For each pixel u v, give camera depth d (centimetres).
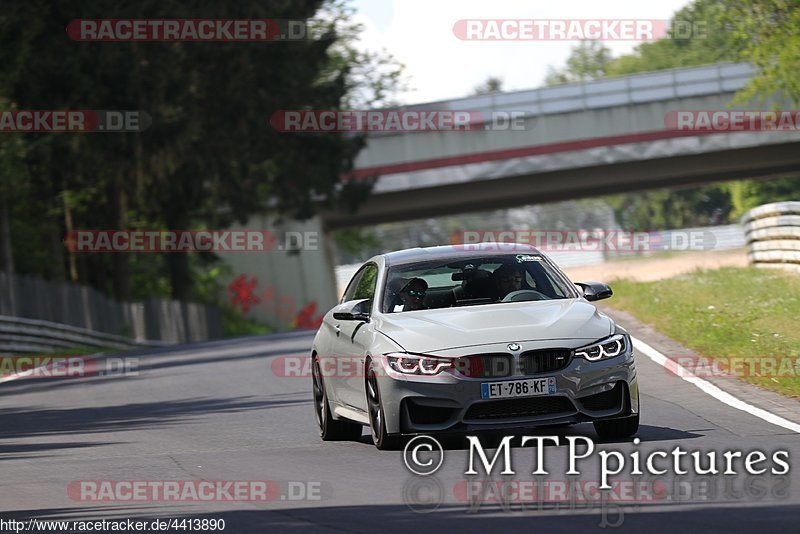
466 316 2589
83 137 10494
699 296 5519
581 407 2448
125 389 4834
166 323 12038
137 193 11669
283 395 4025
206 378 4941
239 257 16050
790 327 4094
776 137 13550
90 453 2989
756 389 3136
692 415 2805
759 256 7206
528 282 2758
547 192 14962
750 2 9256
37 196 12275
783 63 9225
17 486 2506
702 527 1716
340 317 2714
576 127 14112
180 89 11100
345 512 1980
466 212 16438
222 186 12169
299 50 12369
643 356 4031
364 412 2672
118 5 10369
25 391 5216
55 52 10238
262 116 12019
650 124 13962
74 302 9812
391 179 14450
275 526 1906
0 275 8338
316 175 12638
